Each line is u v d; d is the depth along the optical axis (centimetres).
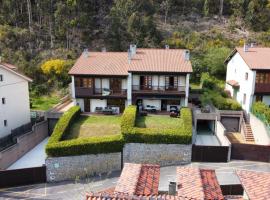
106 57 4078
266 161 2941
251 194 1611
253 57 3778
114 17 6197
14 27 6075
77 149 2756
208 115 3653
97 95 3797
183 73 3647
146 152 2936
